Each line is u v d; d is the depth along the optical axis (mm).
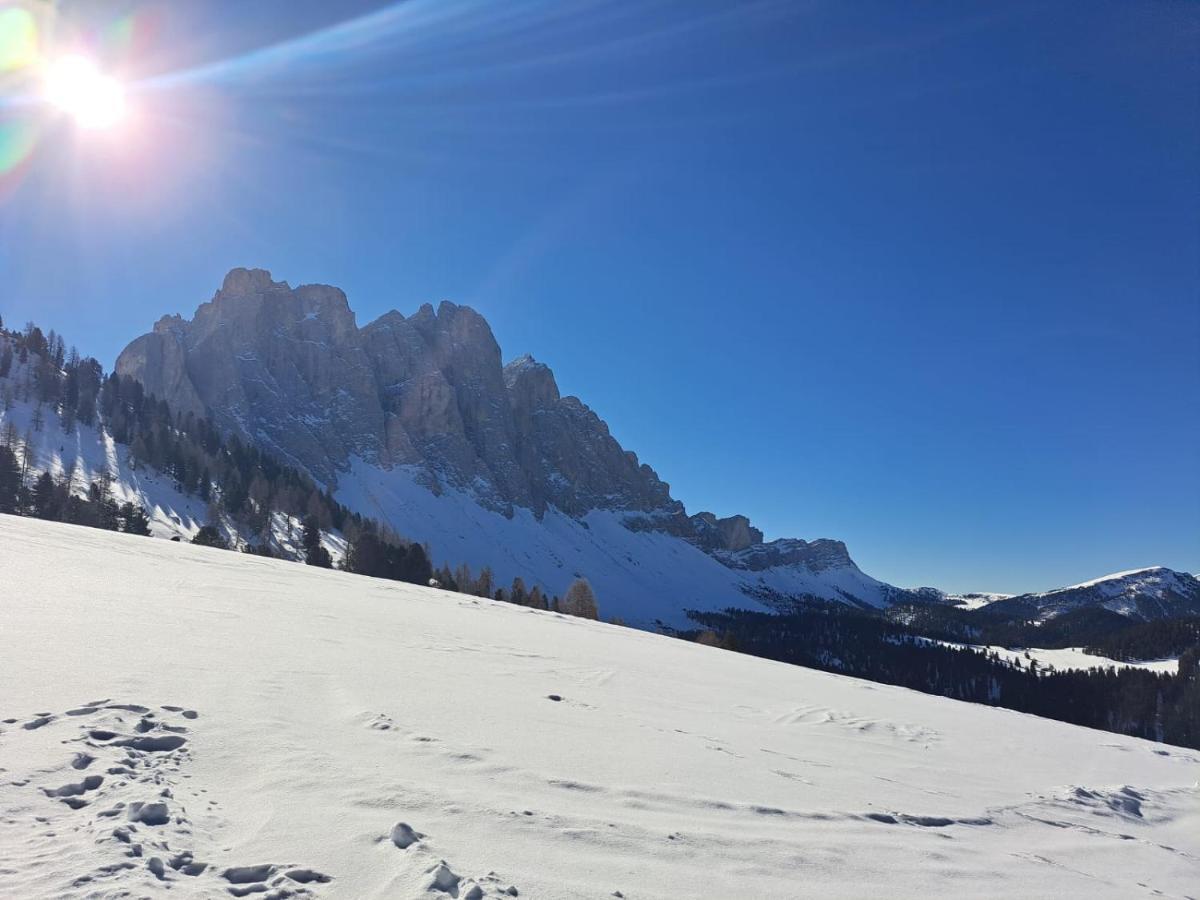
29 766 4332
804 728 10961
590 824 4906
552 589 183500
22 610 9469
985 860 5840
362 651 10727
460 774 5527
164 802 4070
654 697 11422
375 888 3480
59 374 120562
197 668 7633
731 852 4883
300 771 4992
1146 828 8266
